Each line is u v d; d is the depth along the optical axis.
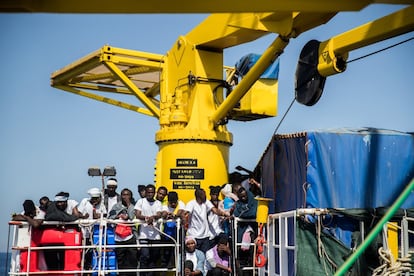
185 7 5.62
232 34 15.05
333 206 12.41
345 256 11.48
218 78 16.39
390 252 10.97
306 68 13.32
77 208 13.66
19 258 13.20
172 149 15.92
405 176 12.86
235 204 13.84
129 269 13.38
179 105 16.27
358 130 13.13
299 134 12.85
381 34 11.84
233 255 13.54
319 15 12.29
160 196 13.98
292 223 12.42
